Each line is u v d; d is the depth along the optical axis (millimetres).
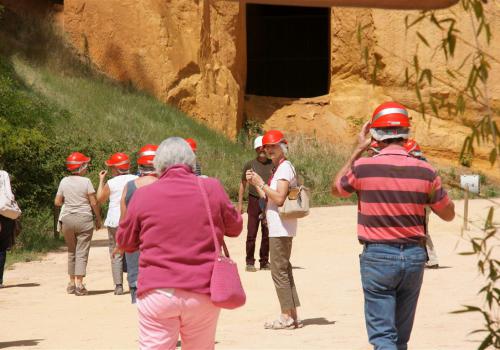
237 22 36688
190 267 5230
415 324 9227
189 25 34844
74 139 25328
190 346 5398
